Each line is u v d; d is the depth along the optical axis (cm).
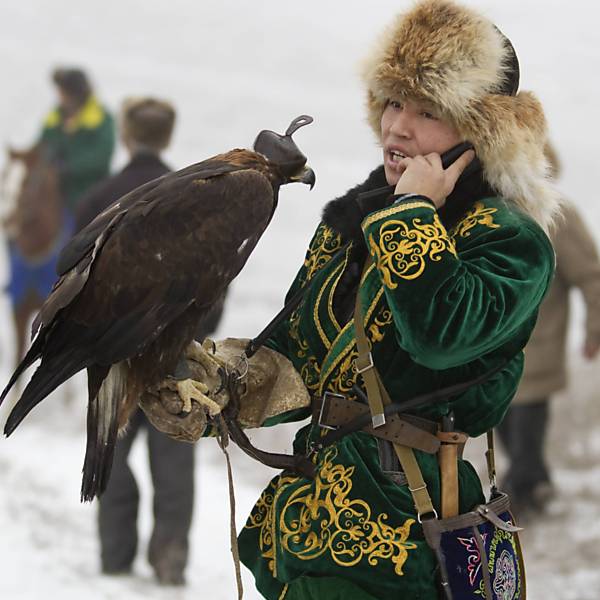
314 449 790
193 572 1700
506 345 775
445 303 715
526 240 753
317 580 774
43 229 2666
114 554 1639
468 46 757
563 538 1830
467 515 769
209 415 788
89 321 746
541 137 793
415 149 771
